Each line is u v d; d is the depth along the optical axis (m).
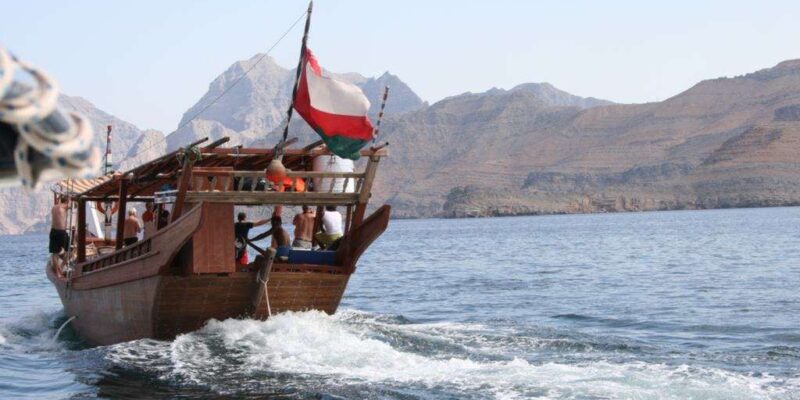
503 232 143.62
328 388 10.85
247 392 10.84
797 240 68.31
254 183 14.36
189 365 12.48
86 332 17.77
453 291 30.94
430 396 10.28
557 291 29.86
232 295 14.56
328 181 17.05
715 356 13.47
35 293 34.47
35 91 1.85
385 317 18.45
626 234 107.19
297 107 13.59
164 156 14.36
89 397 11.20
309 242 16.84
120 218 16.84
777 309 21.70
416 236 139.25
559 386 10.62
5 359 14.97
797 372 11.84
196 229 13.22
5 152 1.88
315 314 15.50
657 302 24.86
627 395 10.08
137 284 14.74
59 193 20.41
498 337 14.90
